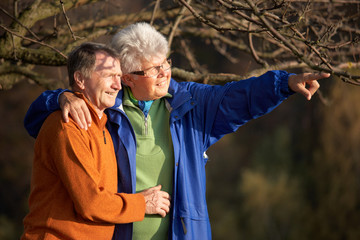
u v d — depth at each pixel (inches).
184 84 164.9
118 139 151.0
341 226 856.3
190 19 300.5
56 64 240.1
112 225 140.5
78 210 131.1
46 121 137.0
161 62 146.9
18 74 268.8
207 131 159.3
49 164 135.3
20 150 979.3
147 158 153.4
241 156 1181.1
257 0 185.2
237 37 316.5
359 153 853.2
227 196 1125.1
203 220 154.3
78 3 251.9
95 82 137.2
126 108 156.2
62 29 269.6
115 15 288.5
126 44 144.7
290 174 990.4
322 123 901.8
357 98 796.6
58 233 132.4
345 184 861.8
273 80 146.9
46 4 246.5
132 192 147.6
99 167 137.3
